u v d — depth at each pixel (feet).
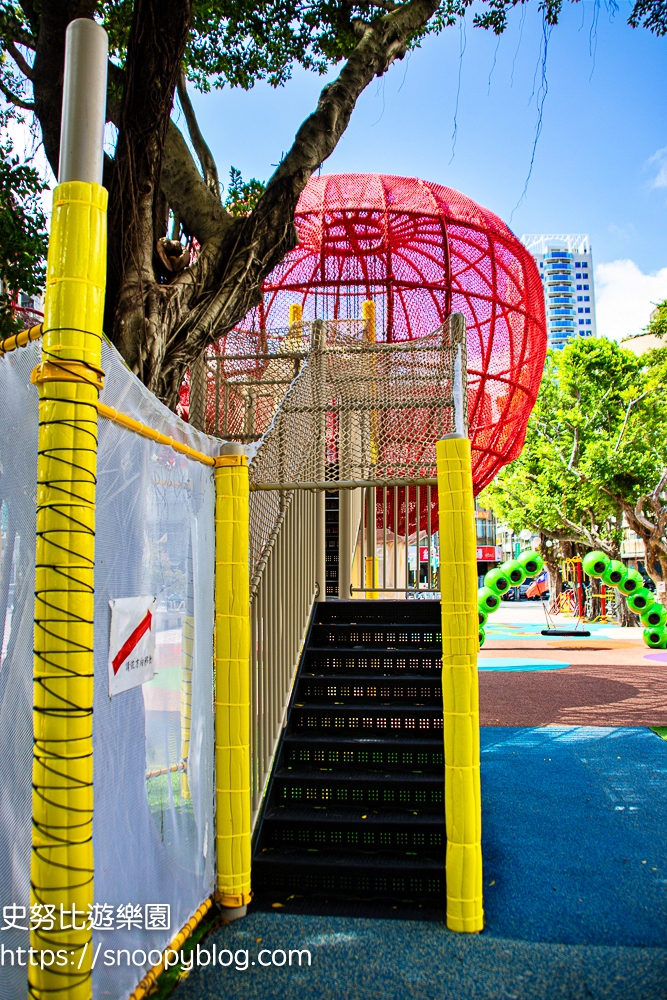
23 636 7.07
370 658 17.56
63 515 6.49
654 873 12.76
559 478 83.05
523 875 12.73
